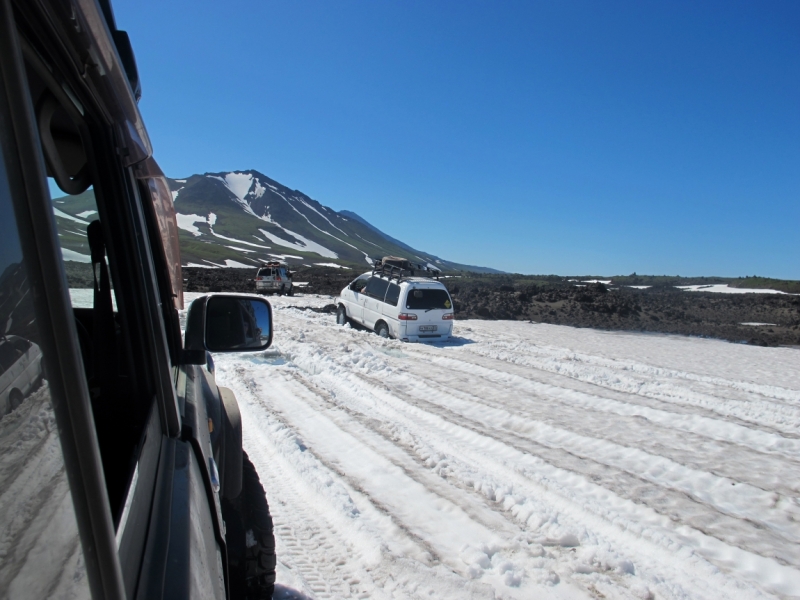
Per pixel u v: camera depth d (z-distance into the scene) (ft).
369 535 14.38
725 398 31.01
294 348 41.34
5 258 2.09
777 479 19.25
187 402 6.96
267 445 20.95
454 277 226.38
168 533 4.25
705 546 14.83
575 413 26.73
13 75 2.19
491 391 30.71
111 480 4.61
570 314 83.46
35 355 2.31
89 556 2.65
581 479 18.75
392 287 51.08
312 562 13.23
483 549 13.96
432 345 47.98
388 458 19.85
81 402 2.55
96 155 4.72
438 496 16.96
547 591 12.45
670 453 21.50
